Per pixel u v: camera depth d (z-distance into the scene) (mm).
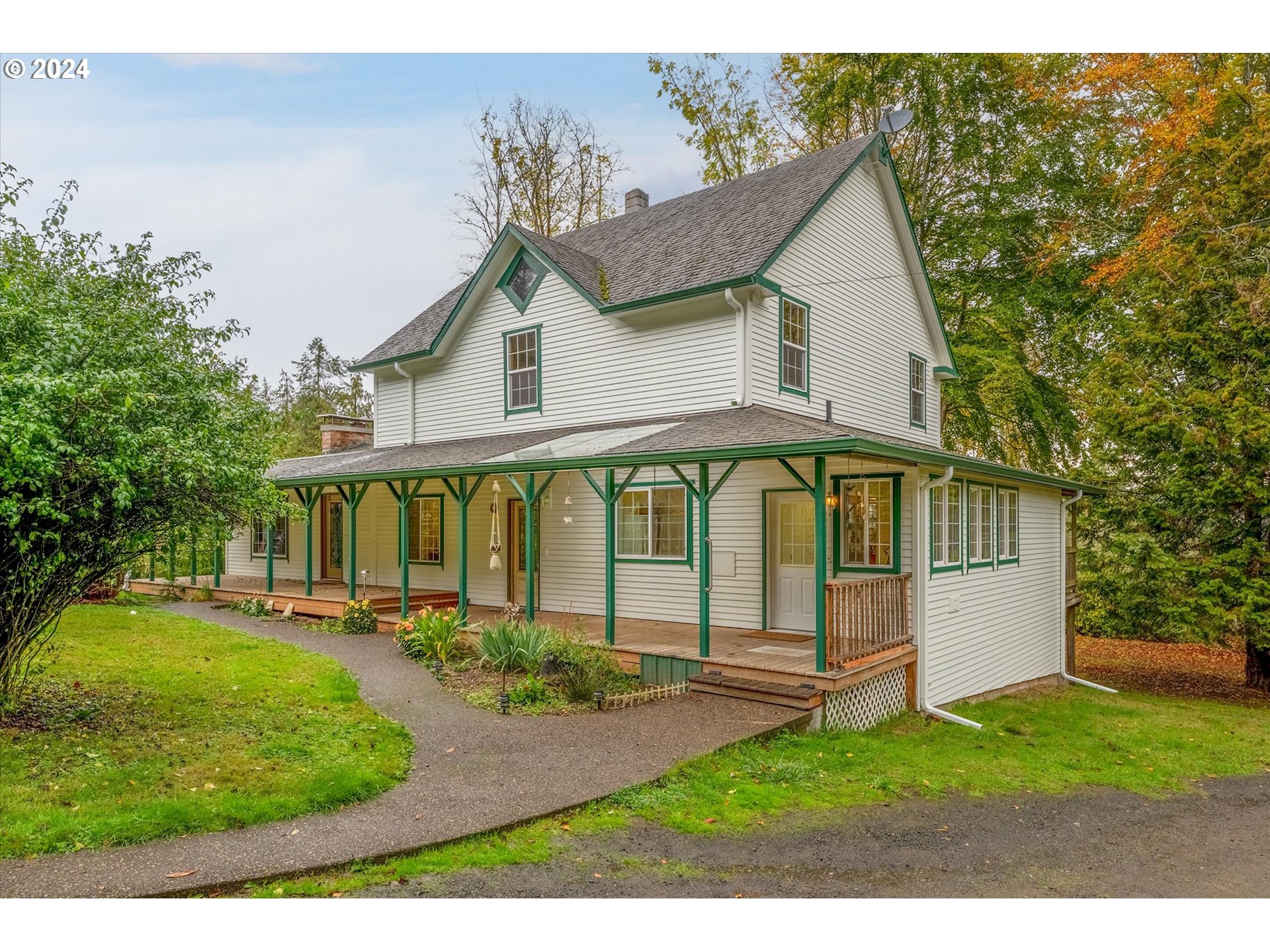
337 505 18719
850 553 10711
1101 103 20766
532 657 9766
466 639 11305
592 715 8156
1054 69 20609
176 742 6566
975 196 21781
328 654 11164
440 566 16203
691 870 4945
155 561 8883
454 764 6609
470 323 15961
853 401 14273
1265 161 13891
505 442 13930
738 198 14695
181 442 6504
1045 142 20875
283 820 5258
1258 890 5219
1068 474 18484
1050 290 21000
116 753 6172
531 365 14727
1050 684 14938
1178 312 14617
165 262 8172
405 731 7441
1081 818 6664
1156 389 14648
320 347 56750
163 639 11562
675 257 13258
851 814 6184
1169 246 15023
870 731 8914
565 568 13938
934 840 5793
